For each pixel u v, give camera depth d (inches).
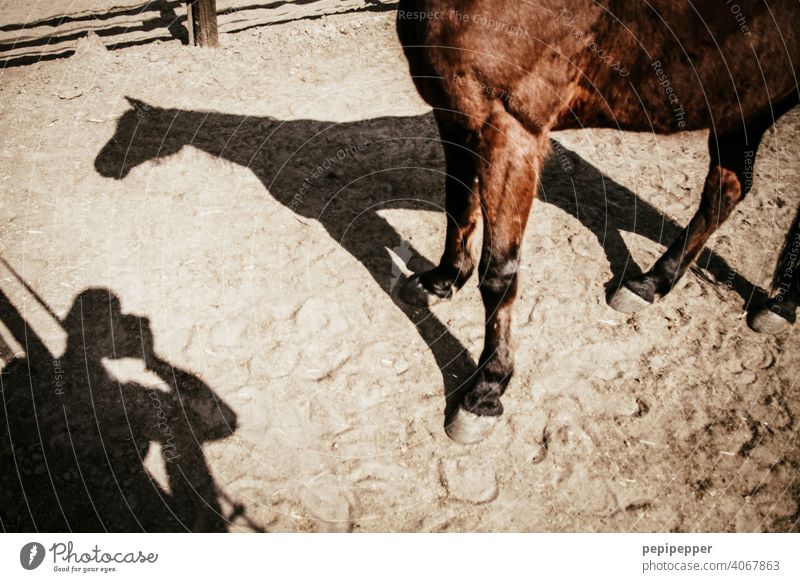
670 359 118.0
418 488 98.5
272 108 189.9
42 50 224.7
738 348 120.3
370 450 103.5
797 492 97.3
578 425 106.8
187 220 147.4
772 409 109.2
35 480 97.5
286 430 106.3
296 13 255.9
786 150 177.0
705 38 89.3
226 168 164.4
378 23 240.7
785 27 91.2
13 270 131.8
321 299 129.6
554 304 128.6
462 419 102.4
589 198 158.4
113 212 148.6
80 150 168.7
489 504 96.3
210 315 125.4
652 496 97.0
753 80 96.1
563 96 91.5
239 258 138.2
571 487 98.3
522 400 110.7
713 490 97.7
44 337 118.7
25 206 148.7
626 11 84.8
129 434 104.3
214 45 222.7
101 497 96.1
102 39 232.2
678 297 131.0
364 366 116.6
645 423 107.2
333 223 148.3
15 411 106.4
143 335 120.5
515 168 89.4
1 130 175.2
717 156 113.4
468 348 120.1
